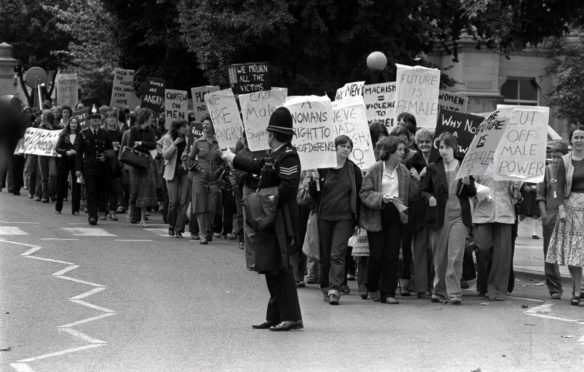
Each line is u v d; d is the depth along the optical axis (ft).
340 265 40.50
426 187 41.65
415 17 89.61
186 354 29.66
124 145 66.28
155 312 36.83
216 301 39.65
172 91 71.97
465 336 33.55
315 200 41.22
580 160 42.29
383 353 30.32
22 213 73.10
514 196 43.34
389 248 40.73
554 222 42.93
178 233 61.62
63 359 28.76
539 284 48.52
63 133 72.95
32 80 110.83
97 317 35.53
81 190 77.00
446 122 43.01
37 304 37.88
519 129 42.37
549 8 56.54
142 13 102.37
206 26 82.99
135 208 68.95
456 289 41.22
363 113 44.34
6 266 47.26
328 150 40.40
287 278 33.88
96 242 57.41
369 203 40.11
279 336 32.91
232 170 53.93
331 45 86.53
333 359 29.27
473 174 40.42
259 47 85.56
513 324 36.35
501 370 28.30
